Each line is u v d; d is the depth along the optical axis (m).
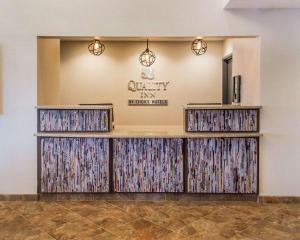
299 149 3.92
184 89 6.79
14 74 3.92
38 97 4.00
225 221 3.38
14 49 3.89
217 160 3.94
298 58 3.87
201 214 3.58
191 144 3.94
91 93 6.77
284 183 3.96
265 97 3.89
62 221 3.37
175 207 3.79
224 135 3.86
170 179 3.97
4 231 3.12
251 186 3.95
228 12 3.86
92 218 3.45
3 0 3.86
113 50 6.75
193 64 6.75
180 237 3.00
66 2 3.88
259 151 3.94
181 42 6.73
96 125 3.95
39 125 3.95
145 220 3.40
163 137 3.89
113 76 6.77
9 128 3.96
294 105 3.89
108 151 3.97
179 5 3.88
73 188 4.01
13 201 4.00
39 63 4.04
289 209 3.74
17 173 4.01
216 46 6.71
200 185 3.97
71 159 3.98
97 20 3.89
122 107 6.80
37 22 3.88
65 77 6.75
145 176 3.98
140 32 3.90
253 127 3.92
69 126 3.95
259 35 3.87
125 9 3.89
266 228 3.21
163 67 6.76
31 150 3.99
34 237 2.99
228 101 6.46
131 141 3.96
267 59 3.87
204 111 3.93
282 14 3.84
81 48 6.72
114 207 3.79
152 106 6.80
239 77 4.78
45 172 4.00
